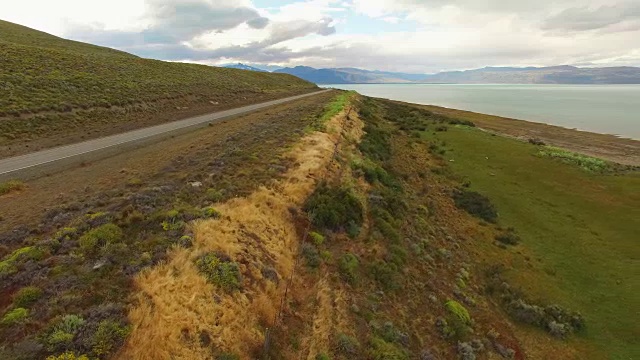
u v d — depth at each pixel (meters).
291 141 27.95
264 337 10.66
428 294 16.92
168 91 53.78
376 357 11.89
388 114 70.81
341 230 18.52
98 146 26.91
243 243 13.54
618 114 121.94
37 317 8.60
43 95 34.62
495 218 28.47
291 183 19.88
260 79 112.81
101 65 53.59
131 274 10.41
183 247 11.88
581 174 38.19
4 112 28.75
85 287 9.71
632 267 22.03
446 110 109.38
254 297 11.65
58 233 12.08
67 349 7.78
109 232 12.11
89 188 17.30
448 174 37.53
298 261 14.77
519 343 15.70
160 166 21.31
